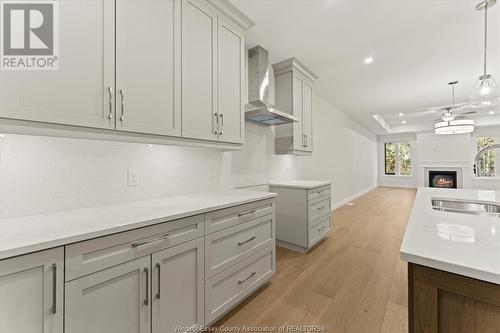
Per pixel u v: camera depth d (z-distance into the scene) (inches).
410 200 246.7
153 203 62.4
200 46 65.9
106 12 46.6
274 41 100.5
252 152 112.6
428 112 245.3
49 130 40.3
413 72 134.3
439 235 33.6
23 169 46.8
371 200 250.1
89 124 44.2
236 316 64.8
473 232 34.8
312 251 112.0
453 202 71.7
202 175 85.5
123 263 41.3
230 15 75.0
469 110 228.1
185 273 51.8
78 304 36.0
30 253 31.5
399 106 214.7
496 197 71.8
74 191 53.6
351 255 106.7
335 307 68.6
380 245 119.3
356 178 275.0
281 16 82.9
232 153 100.3
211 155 89.5
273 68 123.6
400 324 61.2
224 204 61.3
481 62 121.1
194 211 53.2
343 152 234.8
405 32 93.0
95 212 50.8
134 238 42.9
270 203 80.4
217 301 59.5
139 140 52.9
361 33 94.1
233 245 64.9
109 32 47.0
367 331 58.9
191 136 63.4
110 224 40.9
